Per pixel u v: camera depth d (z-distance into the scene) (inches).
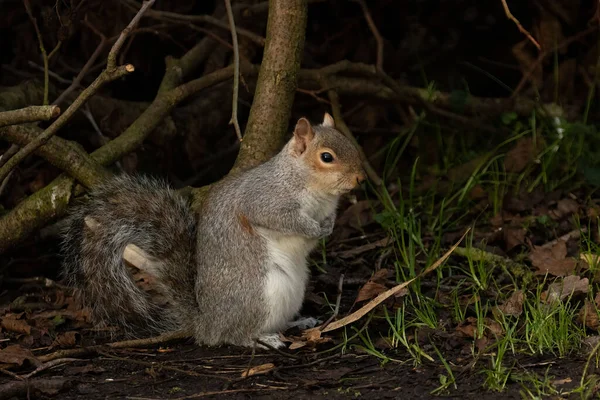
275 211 340.8
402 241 416.2
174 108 517.0
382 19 627.5
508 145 547.2
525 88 608.4
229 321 339.3
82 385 302.0
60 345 345.4
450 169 533.0
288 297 339.9
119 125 519.2
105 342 355.3
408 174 550.3
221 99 562.6
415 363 309.4
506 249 437.1
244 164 410.3
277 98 414.0
